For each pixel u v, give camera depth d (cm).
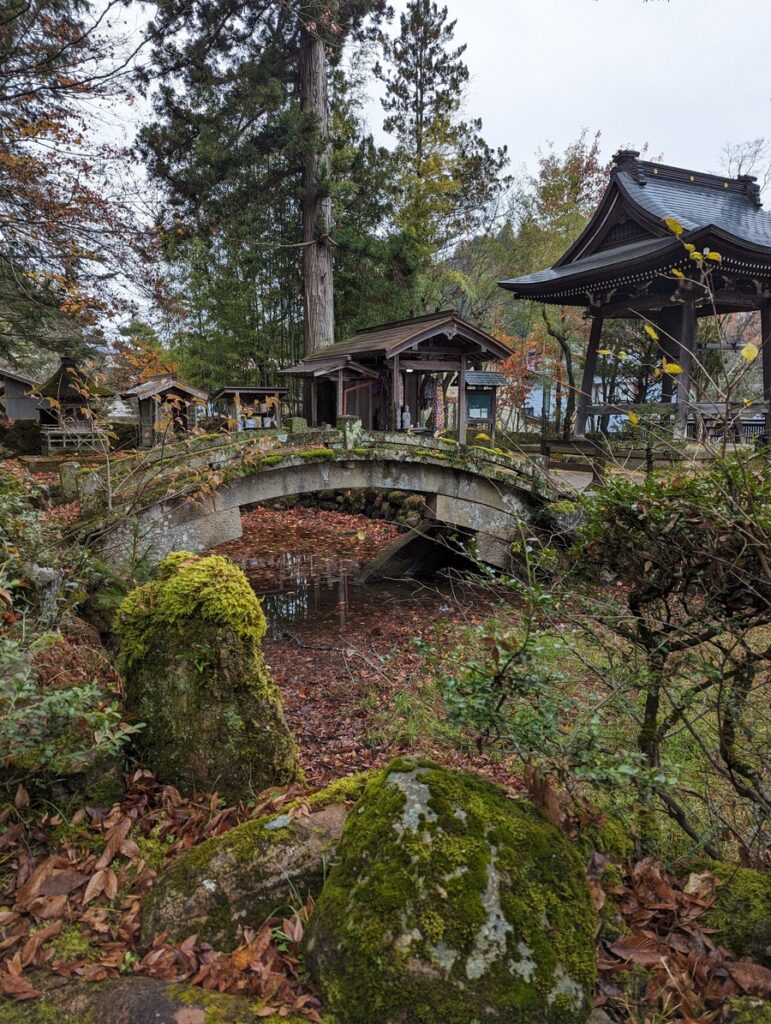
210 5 1485
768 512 229
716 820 316
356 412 1469
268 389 1370
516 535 890
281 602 893
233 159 1534
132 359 1673
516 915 175
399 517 1309
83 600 428
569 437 1636
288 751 315
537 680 231
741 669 263
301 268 1903
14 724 228
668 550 255
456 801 199
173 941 201
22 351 1669
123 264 1047
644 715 286
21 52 912
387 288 1902
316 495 1636
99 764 273
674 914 218
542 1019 162
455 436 1378
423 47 2191
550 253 2489
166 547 679
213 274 1883
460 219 2353
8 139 937
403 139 2272
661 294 1541
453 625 671
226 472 681
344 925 181
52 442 1529
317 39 1509
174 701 300
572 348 2345
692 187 1591
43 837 246
